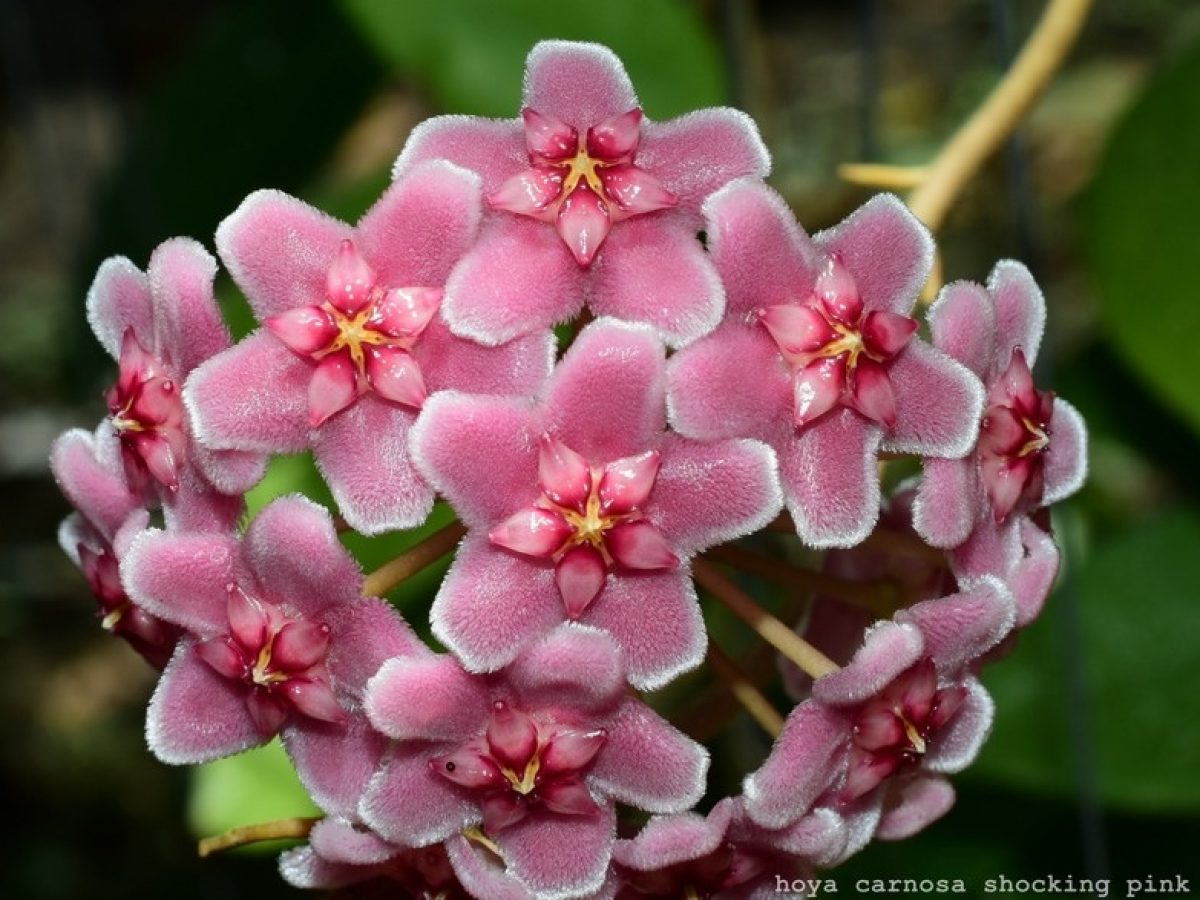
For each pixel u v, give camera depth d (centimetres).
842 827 15
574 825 14
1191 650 19
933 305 15
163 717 15
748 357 14
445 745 14
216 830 19
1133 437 22
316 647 14
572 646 14
